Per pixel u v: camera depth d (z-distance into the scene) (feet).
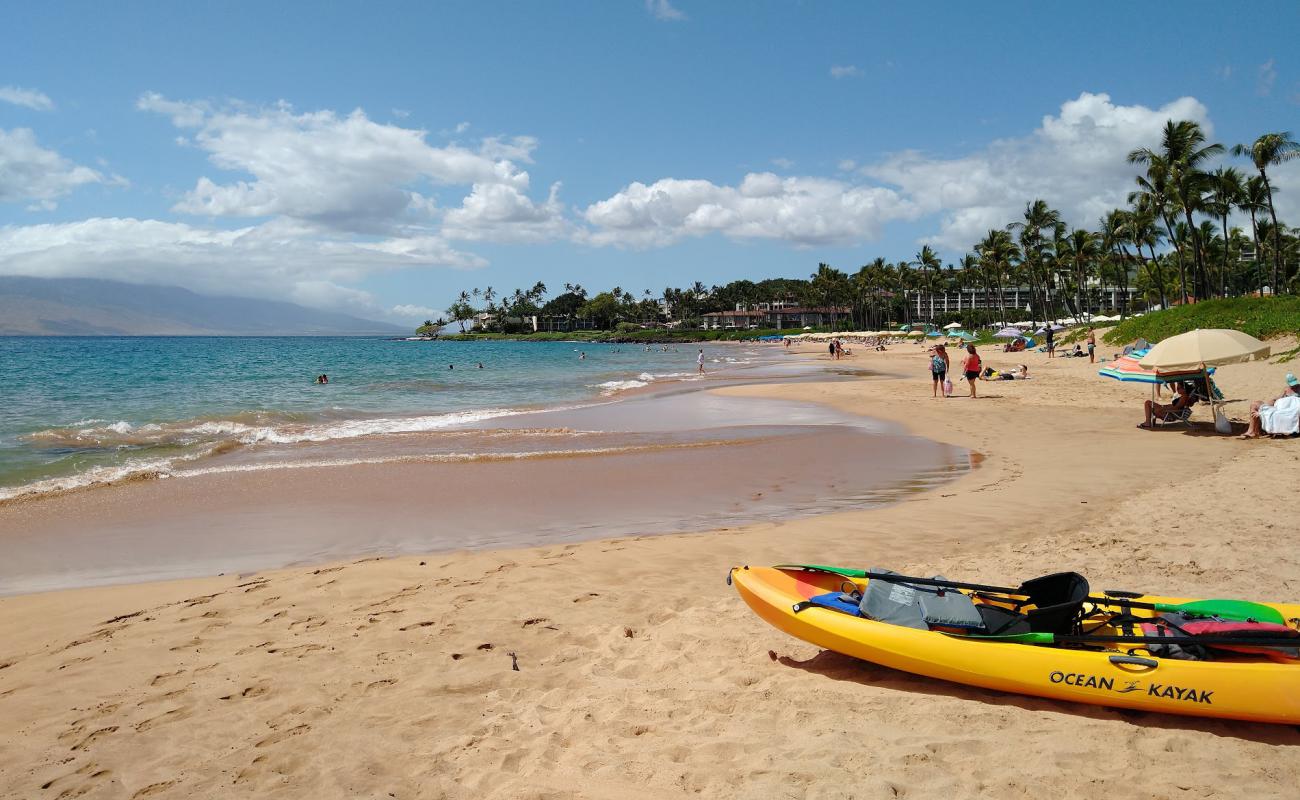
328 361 191.11
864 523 30.45
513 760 13.89
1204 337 46.50
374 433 58.80
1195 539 25.36
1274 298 108.68
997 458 44.39
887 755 13.38
